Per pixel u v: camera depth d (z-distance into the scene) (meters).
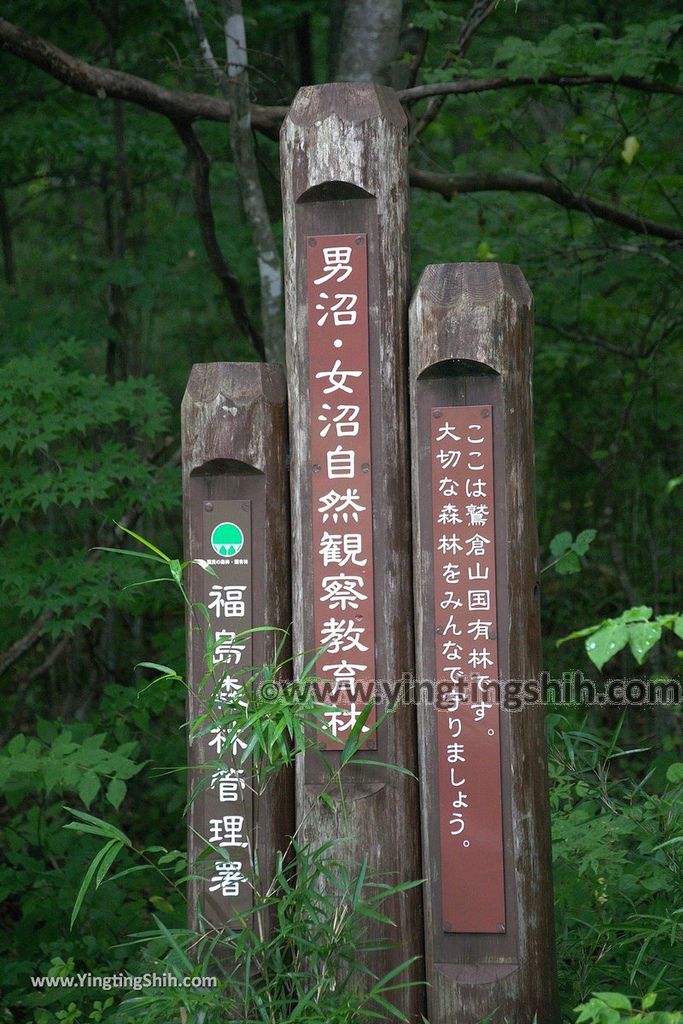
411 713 2.65
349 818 2.59
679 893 2.82
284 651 2.75
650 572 6.01
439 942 2.56
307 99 2.69
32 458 4.14
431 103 4.50
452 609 2.59
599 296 5.79
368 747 2.61
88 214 8.23
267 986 2.41
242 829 2.68
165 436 5.05
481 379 2.60
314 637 2.65
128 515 4.30
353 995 2.36
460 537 2.59
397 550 2.65
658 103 5.39
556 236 5.65
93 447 4.91
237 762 2.70
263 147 5.70
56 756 3.26
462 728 2.57
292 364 2.71
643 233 5.15
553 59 4.27
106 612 5.05
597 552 6.21
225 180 6.53
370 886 2.57
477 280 2.62
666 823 2.98
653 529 6.03
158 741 4.47
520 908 2.53
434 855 2.57
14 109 5.73
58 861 4.18
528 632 2.59
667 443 6.31
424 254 5.86
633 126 5.01
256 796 2.68
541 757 2.60
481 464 2.59
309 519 2.67
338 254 2.66
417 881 2.42
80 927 3.53
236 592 2.73
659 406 6.08
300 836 2.64
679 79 4.65
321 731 2.45
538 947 2.54
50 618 4.20
